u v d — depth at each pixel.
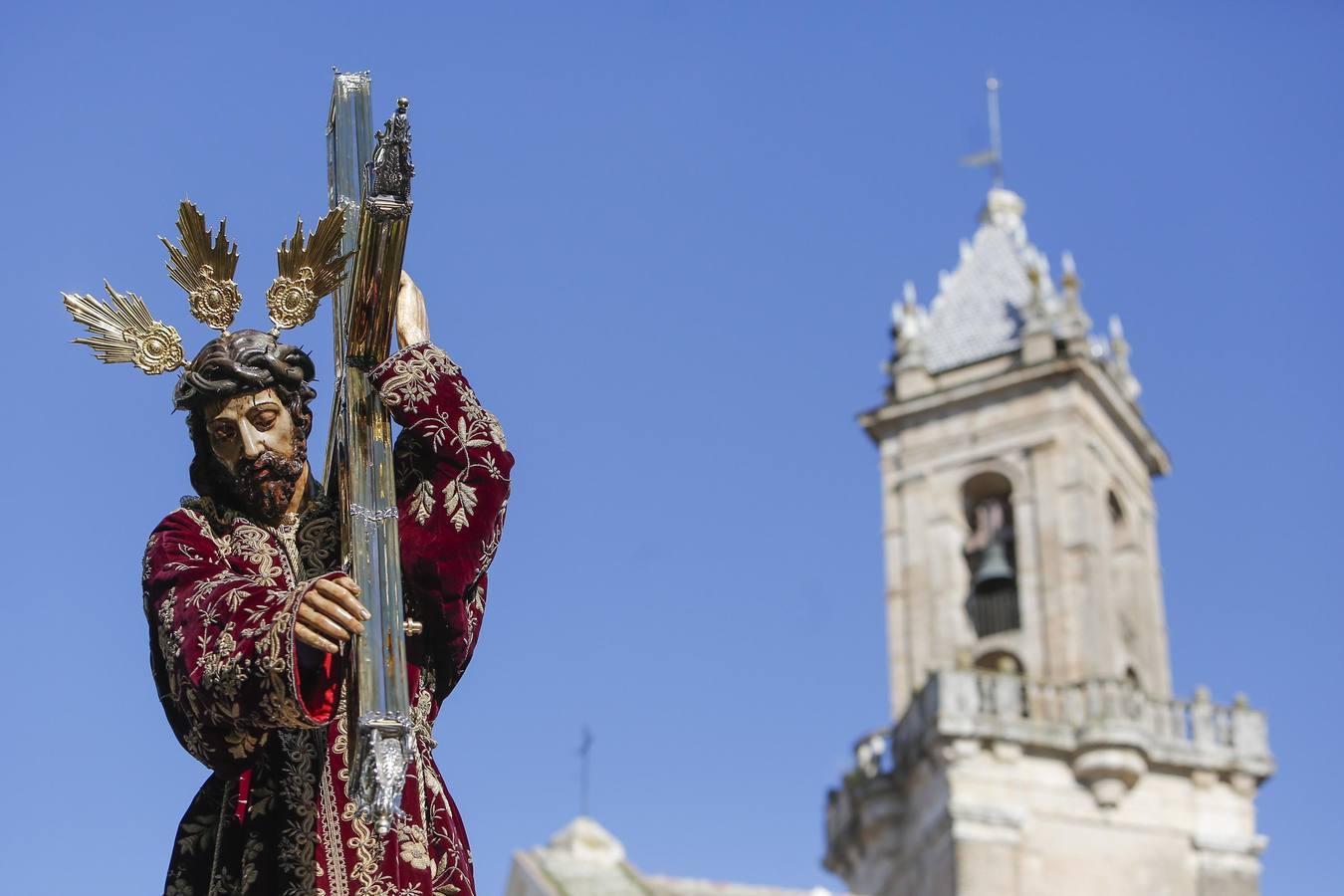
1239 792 73.50
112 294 6.13
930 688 73.38
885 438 80.00
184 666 5.61
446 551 5.93
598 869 68.12
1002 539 77.75
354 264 5.92
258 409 6.00
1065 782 72.50
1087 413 77.88
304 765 5.85
